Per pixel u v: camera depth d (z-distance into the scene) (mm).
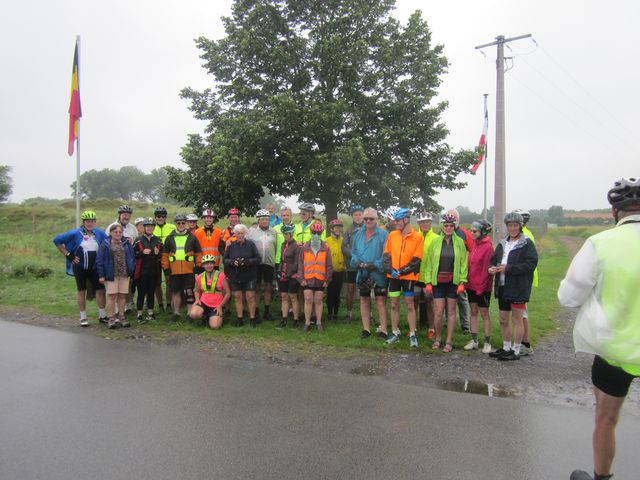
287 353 6582
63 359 6148
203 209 12445
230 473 3268
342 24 10930
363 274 7383
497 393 5023
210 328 8039
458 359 6379
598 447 2910
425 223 7070
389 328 8141
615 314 2668
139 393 4875
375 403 4652
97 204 54031
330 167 10156
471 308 6926
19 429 3982
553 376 5660
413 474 3275
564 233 57031
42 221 40500
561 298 2951
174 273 8500
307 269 7777
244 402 4641
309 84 11336
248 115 10750
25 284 13438
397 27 11539
